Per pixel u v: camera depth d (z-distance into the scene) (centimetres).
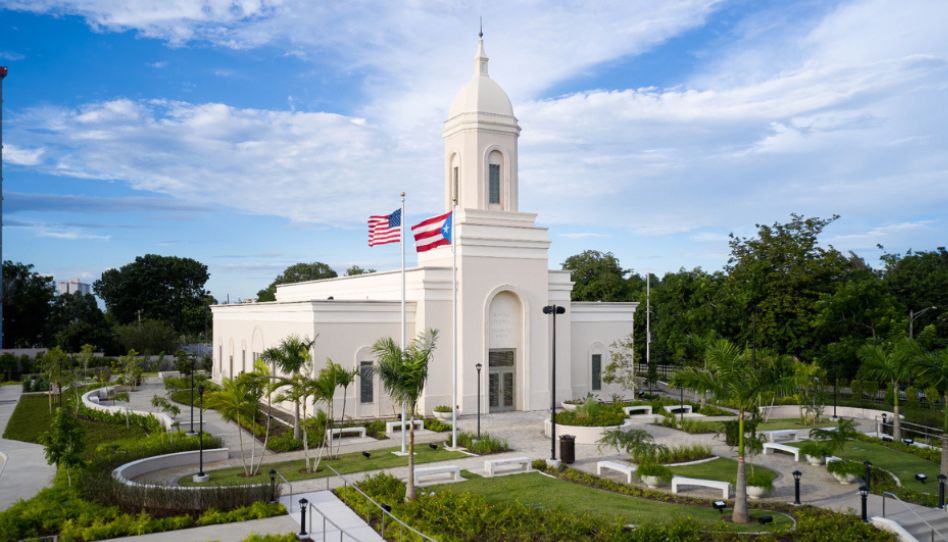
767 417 4462
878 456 3158
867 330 5181
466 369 4400
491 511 2147
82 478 2419
